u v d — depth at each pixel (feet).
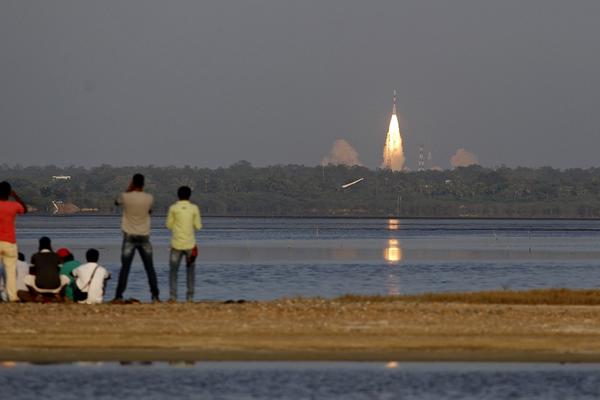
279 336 342.03
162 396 285.43
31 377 302.66
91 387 292.40
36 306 371.97
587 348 335.06
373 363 321.11
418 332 349.82
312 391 291.58
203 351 326.03
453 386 297.53
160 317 360.07
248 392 289.94
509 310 386.52
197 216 390.63
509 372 313.12
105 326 347.56
